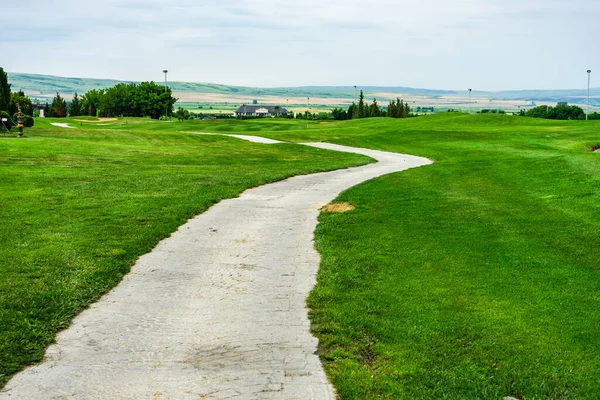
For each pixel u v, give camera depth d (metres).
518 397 6.33
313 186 21.75
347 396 6.25
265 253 12.00
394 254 11.62
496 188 19.34
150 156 30.67
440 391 6.36
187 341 7.68
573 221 13.70
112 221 14.30
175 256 11.73
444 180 21.97
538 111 148.75
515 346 7.41
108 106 152.50
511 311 8.52
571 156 24.62
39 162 25.33
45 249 11.61
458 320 8.24
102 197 17.48
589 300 8.89
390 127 68.94
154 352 7.34
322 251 12.06
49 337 7.72
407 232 13.41
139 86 152.38
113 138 42.41
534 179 20.23
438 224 14.09
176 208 16.12
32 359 7.10
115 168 24.95
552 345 7.42
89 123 86.81
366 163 31.64
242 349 7.42
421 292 9.41
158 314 8.62
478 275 10.16
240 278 10.35
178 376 6.69
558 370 6.81
